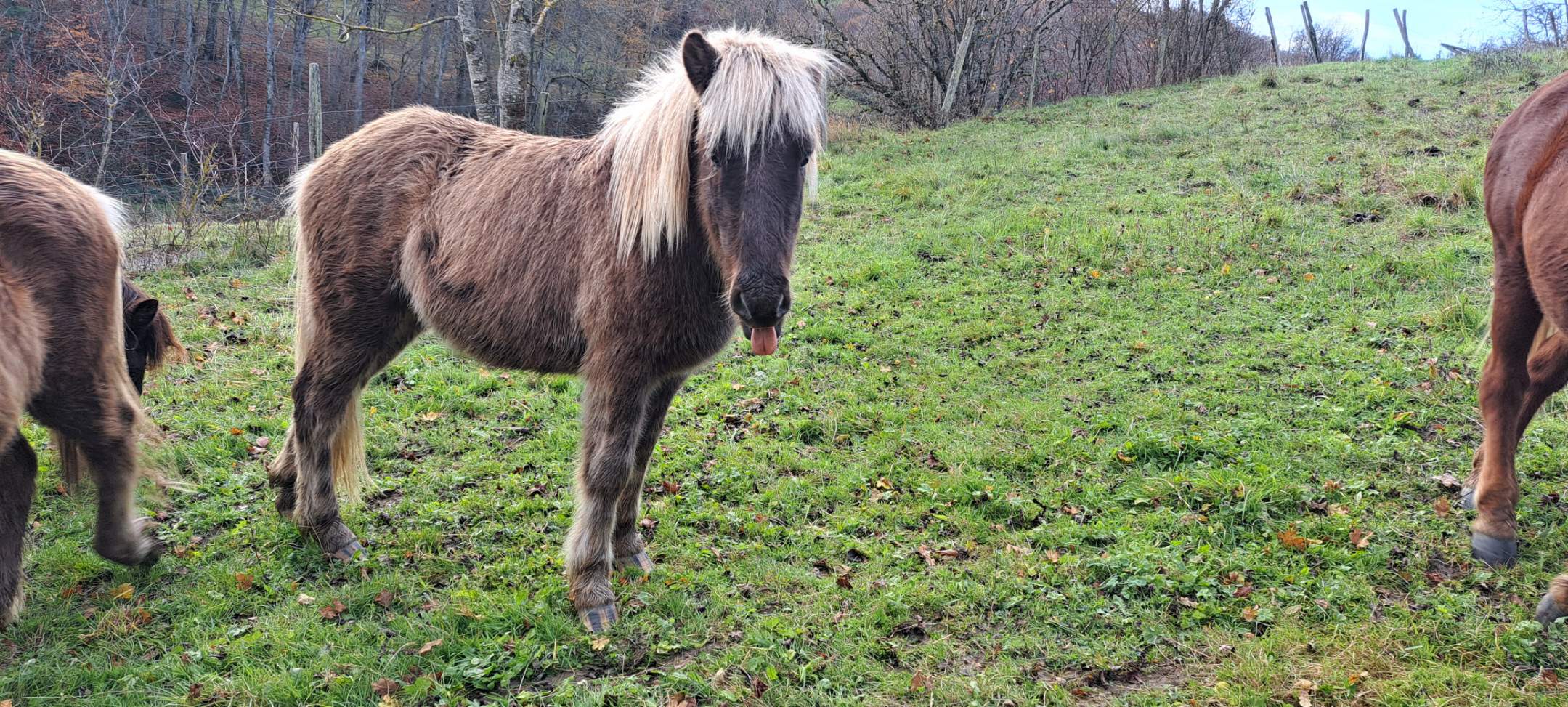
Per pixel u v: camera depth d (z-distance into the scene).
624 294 3.02
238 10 36.19
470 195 3.41
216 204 9.84
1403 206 8.47
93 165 19.00
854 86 17.19
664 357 3.10
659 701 2.87
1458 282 6.66
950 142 13.95
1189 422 4.89
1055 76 22.61
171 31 32.09
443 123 3.71
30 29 22.45
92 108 21.42
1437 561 3.55
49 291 3.00
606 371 3.11
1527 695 2.77
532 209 3.29
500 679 2.98
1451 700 2.77
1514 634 3.03
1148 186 10.17
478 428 5.02
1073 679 2.99
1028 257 8.02
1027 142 13.37
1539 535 3.62
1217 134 12.25
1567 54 15.23
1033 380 5.63
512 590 3.50
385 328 3.64
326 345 3.60
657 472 4.49
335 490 3.76
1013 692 2.90
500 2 20.72
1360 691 2.84
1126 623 3.24
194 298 7.23
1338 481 4.15
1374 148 10.65
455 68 36.56
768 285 2.65
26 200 2.98
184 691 2.89
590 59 32.94
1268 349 5.86
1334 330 6.08
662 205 2.87
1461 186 8.29
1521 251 3.41
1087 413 5.11
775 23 22.25
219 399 5.23
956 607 3.38
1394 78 15.23
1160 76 20.06
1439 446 4.42
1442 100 12.88
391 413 5.12
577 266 3.17
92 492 3.74
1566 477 4.07
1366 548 3.60
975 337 6.42
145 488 3.82
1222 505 3.94
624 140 3.10
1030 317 6.73
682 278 2.99
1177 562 3.55
